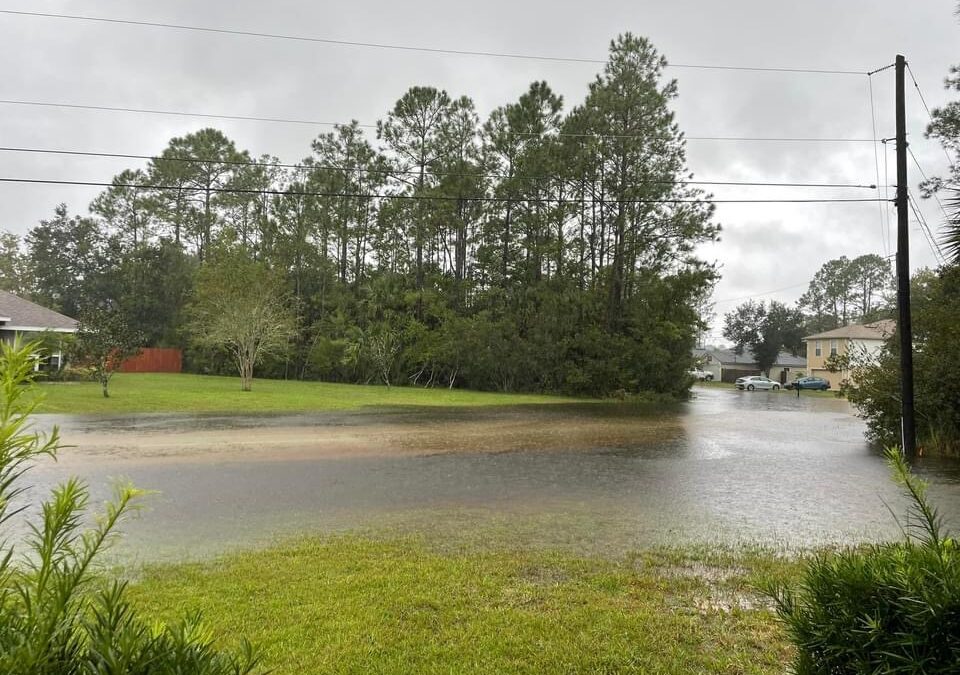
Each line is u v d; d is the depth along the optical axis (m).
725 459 10.83
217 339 27.38
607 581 4.26
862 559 1.98
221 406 18.38
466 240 36.16
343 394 25.55
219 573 4.27
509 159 35.09
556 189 33.00
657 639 3.32
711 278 31.61
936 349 12.70
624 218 31.62
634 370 31.14
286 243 38.47
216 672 1.26
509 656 3.11
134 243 45.62
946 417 12.46
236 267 27.27
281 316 28.17
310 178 38.88
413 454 10.49
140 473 8.19
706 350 72.56
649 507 6.84
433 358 33.94
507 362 31.97
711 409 24.95
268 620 3.46
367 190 38.12
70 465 8.66
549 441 12.81
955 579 1.68
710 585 4.22
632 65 31.22
